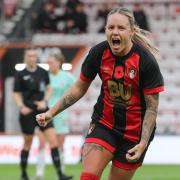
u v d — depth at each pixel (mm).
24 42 49469
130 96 16672
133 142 16891
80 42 55625
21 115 30766
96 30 58406
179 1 60031
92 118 17266
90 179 16266
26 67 31031
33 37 55688
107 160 16781
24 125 30812
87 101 53281
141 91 16688
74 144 42719
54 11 59000
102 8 58406
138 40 16781
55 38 55688
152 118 16516
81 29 56031
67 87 32375
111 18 16094
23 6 60906
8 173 35562
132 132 16859
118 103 16797
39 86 30891
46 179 32375
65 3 60062
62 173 30250
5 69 45406
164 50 57500
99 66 16812
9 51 45406
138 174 35062
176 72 56094
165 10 59938
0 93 45500
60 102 17219
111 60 16594
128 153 16094
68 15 55750
